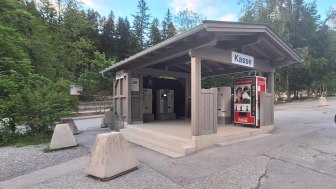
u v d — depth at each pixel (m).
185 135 6.80
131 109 9.87
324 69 30.78
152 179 4.29
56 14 26.08
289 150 5.61
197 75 6.09
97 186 4.09
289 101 28.25
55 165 5.61
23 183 4.44
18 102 8.88
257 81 8.28
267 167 4.59
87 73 29.69
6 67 11.05
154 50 6.88
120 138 4.78
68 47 27.31
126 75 9.85
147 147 6.71
